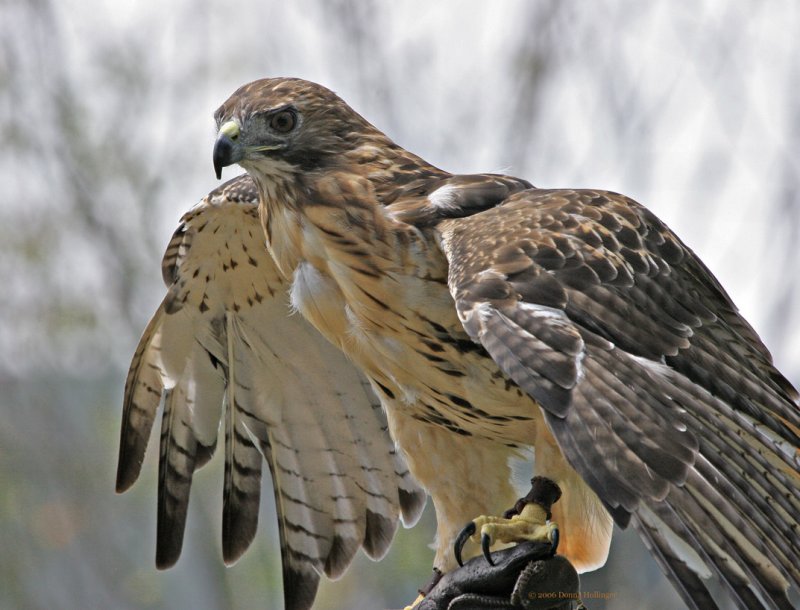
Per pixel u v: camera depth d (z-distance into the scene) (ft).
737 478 28.60
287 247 37.55
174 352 41.63
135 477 41.37
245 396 42.09
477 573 33.35
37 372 75.05
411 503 41.52
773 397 33.40
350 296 36.50
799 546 27.91
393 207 36.27
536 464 35.29
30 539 75.36
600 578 56.03
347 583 62.69
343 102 38.06
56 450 75.97
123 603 74.95
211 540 71.36
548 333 30.89
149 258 73.51
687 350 32.83
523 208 34.68
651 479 28.25
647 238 34.50
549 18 63.67
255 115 37.22
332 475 41.98
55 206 72.08
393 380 37.17
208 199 39.17
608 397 29.53
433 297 35.68
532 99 64.34
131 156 72.74
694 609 27.32
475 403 36.27
